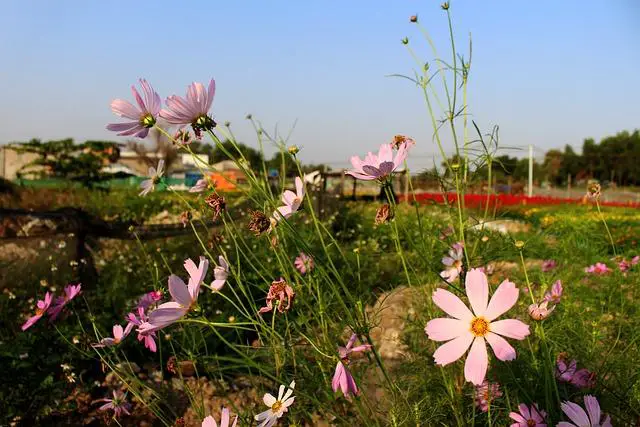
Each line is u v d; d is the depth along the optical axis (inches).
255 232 59.4
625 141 1973.4
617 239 232.7
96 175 527.2
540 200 684.7
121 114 55.8
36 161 514.6
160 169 74.2
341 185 401.7
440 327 42.6
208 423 54.3
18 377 101.0
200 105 55.5
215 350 112.5
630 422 59.2
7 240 130.3
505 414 61.4
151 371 106.5
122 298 134.9
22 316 122.8
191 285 51.6
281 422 77.2
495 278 116.0
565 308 95.7
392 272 155.3
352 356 71.7
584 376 63.4
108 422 89.0
